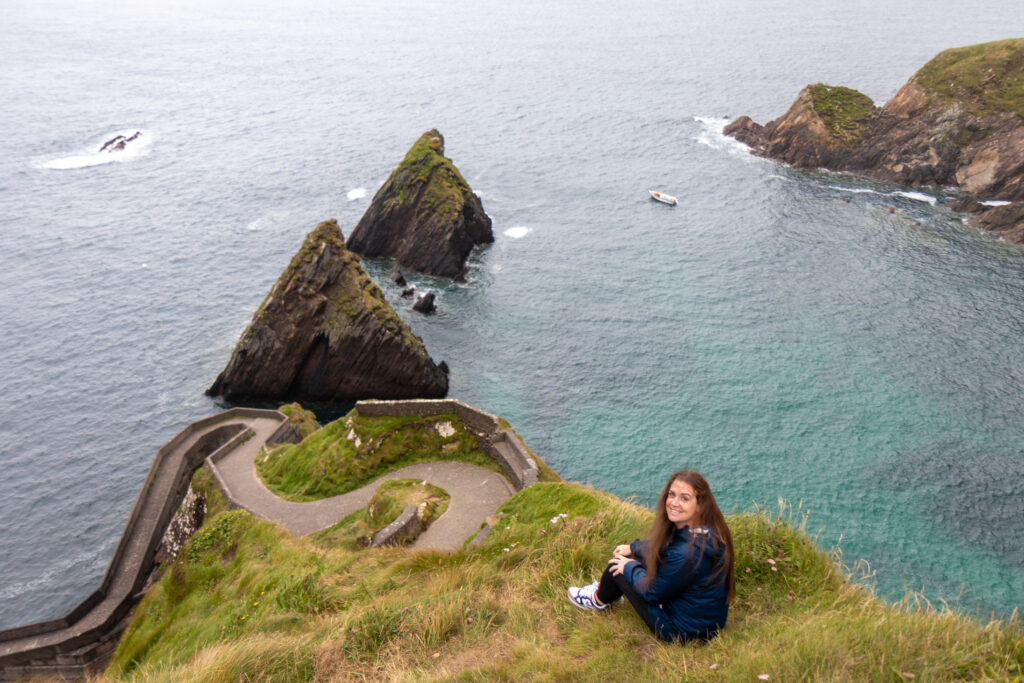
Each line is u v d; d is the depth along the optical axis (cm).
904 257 8319
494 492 2870
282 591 1706
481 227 9281
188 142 14600
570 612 867
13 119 16238
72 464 5691
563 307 7738
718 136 13650
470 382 6525
